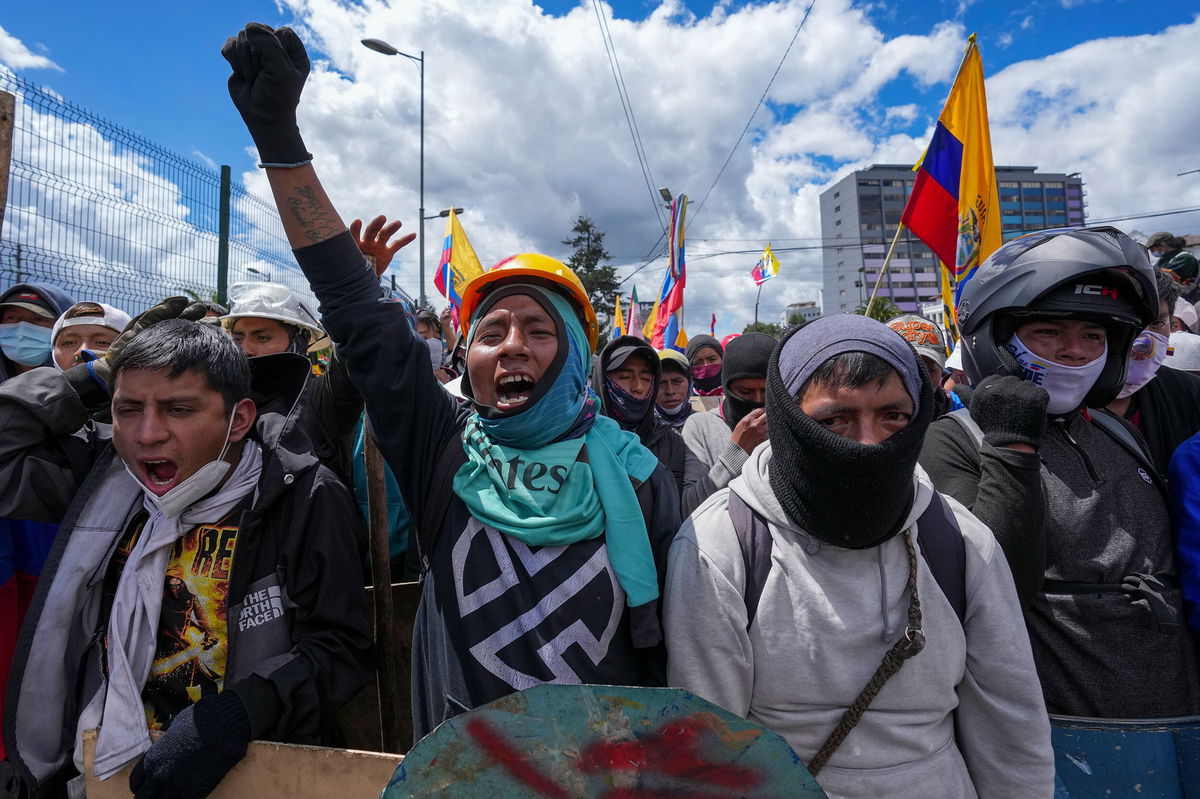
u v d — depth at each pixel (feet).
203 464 4.79
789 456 3.96
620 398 9.76
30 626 4.65
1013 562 4.57
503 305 4.48
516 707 2.93
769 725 4.11
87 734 4.39
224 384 4.79
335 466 6.63
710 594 4.04
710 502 4.50
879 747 3.93
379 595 5.71
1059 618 4.97
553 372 4.35
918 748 3.96
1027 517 4.53
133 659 4.61
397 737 5.71
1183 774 4.65
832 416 3.89
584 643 3.95
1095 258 5.11
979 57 12.66
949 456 5.45
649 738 2.92
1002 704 4.06
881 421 3.87
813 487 3.85
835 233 426.92
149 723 4.68
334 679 4.65
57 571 4.73
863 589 4.04
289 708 4.33
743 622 4.04
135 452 4.63
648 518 4.50
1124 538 4.98
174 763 3.96
